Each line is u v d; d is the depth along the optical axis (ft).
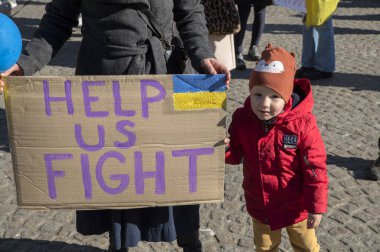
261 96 7.65
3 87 7.31
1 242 10.96
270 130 7.89
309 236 8.54
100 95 7.38
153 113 7.47
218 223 11.49
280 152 7.89
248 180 8.39
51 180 7.73
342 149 14.80
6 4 28.02
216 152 7.73
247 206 8.63
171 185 7.83
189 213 8.69
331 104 18.24
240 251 10.57
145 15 7.60
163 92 7.39
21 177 7.72
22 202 7.83
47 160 7.64
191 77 7.35
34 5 36.65
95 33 7.75
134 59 7.68
